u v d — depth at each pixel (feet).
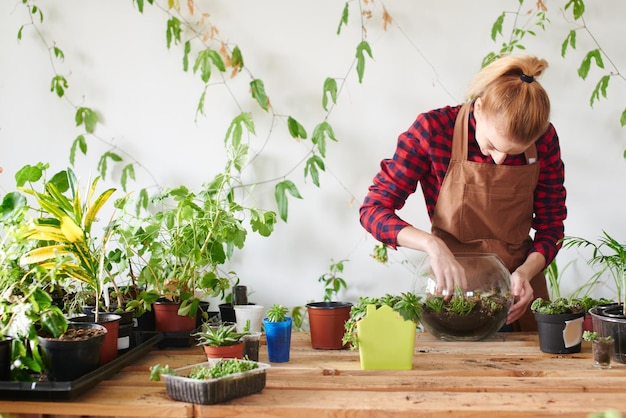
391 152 10.12
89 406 4.94
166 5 10.31
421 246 6.48
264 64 10.21
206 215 8.23
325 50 10.14
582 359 6.22
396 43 10.05
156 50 10.35
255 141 10.26
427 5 10.00
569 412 4.66
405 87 10.08
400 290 10.19
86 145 10.43
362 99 10.12
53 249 6.26
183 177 10.37
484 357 6.28
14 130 10.57
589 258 9.97
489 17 9.95
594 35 9.87
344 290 10.27
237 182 10.27
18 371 5.48
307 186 10.24
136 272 10.02
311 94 10.17
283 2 10.16
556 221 7.53
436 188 7.39
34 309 5.55
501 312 6.53
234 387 5.02
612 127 9.91
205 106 10.30
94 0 10.39
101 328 5.90
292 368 5.96
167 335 7.03
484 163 6.98
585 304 6.97
